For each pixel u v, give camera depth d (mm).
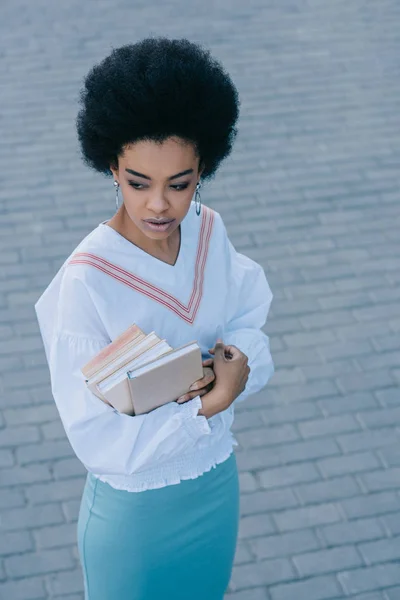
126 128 1775
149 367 1985
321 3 8344
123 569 2391
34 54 7367
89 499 2350
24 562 3770
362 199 6000
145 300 2094
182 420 2066
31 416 4402
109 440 2074
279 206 5902
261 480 4145
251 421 4418
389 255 5527
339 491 4105
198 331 2240
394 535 3922
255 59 7453
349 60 7504
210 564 2531
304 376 4672
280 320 5016
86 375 1997
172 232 2131
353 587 3715
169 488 2285
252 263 2484
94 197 5891
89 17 7926
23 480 4105
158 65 1742
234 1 8289
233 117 1908
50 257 5402
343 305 5133
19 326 4918
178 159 1825
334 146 6492
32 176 6051
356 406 4520
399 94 7109
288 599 3660
